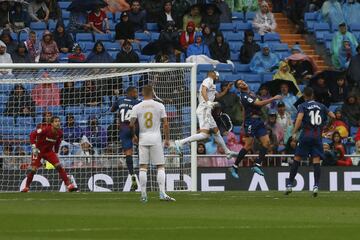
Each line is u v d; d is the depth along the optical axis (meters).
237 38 100.12
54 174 75.75
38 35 95.12
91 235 37.81
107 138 77.56
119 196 66.12
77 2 95.88
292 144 80.75
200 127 73.75
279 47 99.12
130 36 96.00
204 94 73.38
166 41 94.00
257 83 94.25
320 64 100.62
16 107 77.69
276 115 83.69
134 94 72.00
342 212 49.72
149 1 99.00
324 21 103.56
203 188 77.12
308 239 36.50
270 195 67.56
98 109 77.81
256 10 103.56
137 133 71.56
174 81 78.00
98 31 96.44
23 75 79.00
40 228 40.59
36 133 70.00
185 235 37.91
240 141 82.38
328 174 78.44
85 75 77.88
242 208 52.78
